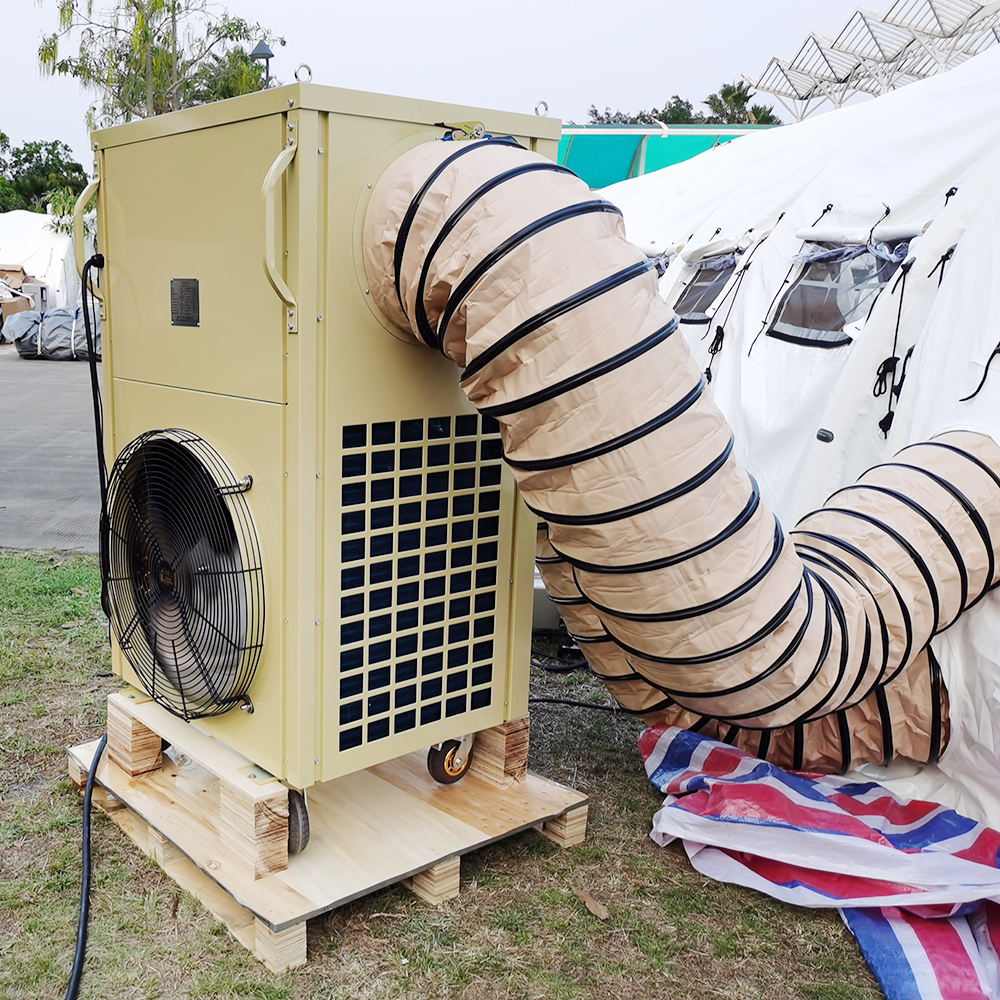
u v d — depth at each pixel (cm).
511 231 217
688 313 575
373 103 232
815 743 321
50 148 5738
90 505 765
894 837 290
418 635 277
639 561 236
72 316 2000
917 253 377
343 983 238
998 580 289
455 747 308
